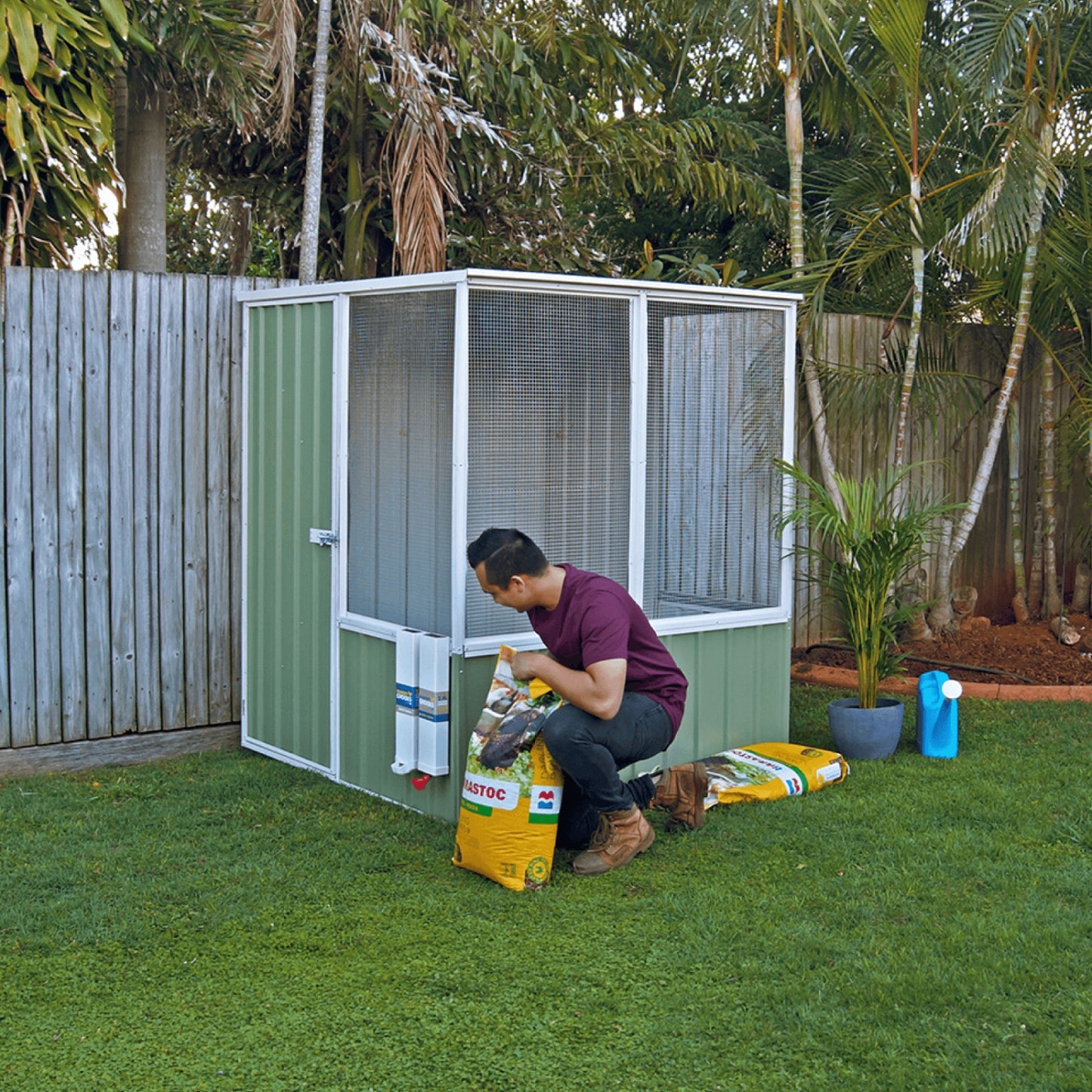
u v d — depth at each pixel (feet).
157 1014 9.92
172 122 28.04
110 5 18.44
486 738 12.87
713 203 40.42
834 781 16.29
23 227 16.96
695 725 16.83
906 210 23.75
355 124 26.03
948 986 10.30
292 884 12.71
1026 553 28.27
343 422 16.07
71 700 17.08
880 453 25.55
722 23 24.61
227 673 18.47
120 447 17.24
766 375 17.48
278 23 21.01
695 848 13.82
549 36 30.35
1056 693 21.09
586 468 15.51
